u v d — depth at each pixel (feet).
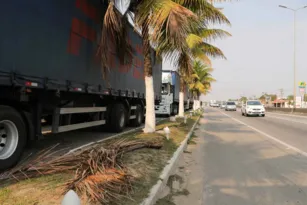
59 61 23.81
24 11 19.49
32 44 20.34
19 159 20.63
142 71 50.24
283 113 151.02
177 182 21.08
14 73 18.56
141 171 20.66
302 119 94.94
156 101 65.16
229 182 21.56
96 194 14.39
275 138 45.78
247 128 62.28
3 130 19.71
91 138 35.81
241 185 20.86
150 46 37.40
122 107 42.42
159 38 32.27
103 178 16.22
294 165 26.96
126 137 34.32
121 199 15.16
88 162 18.04
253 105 114.83
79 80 27.32
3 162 19.10
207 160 28.89
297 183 21.44
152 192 16.99
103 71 31.71
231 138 45.42
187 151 33.53
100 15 31.73
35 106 22.90
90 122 34.40
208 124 71.82
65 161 19.01
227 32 56.03
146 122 38.22
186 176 22.95
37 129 23.06
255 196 18.65
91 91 29.96
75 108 29.73
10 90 19.62
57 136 36.65
